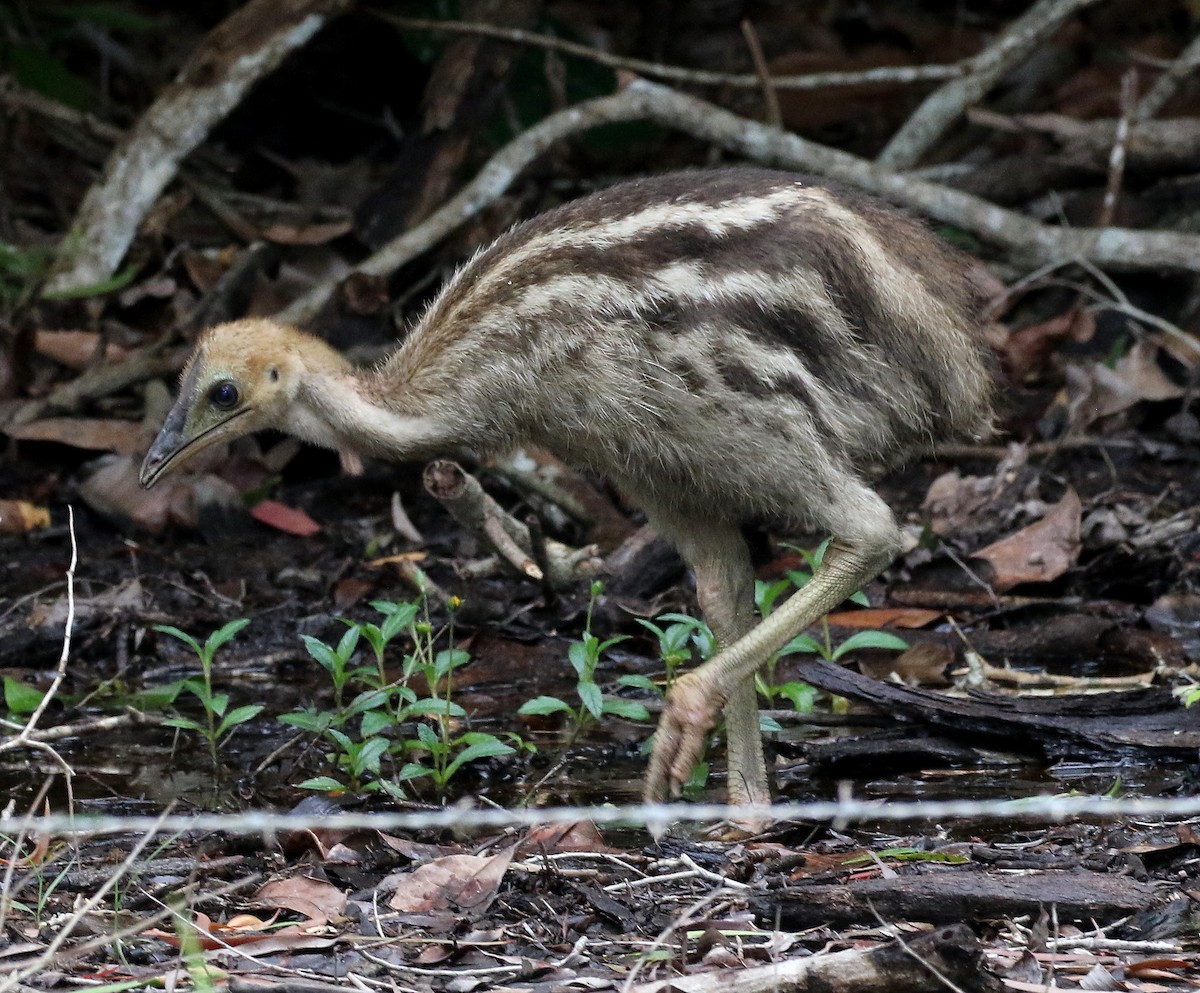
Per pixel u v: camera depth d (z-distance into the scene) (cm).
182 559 1220
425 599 964
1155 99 1579
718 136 1433
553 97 1609
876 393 813
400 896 682
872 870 709
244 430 891
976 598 1109
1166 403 1366
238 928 662
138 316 1509
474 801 840
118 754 938
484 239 1438
